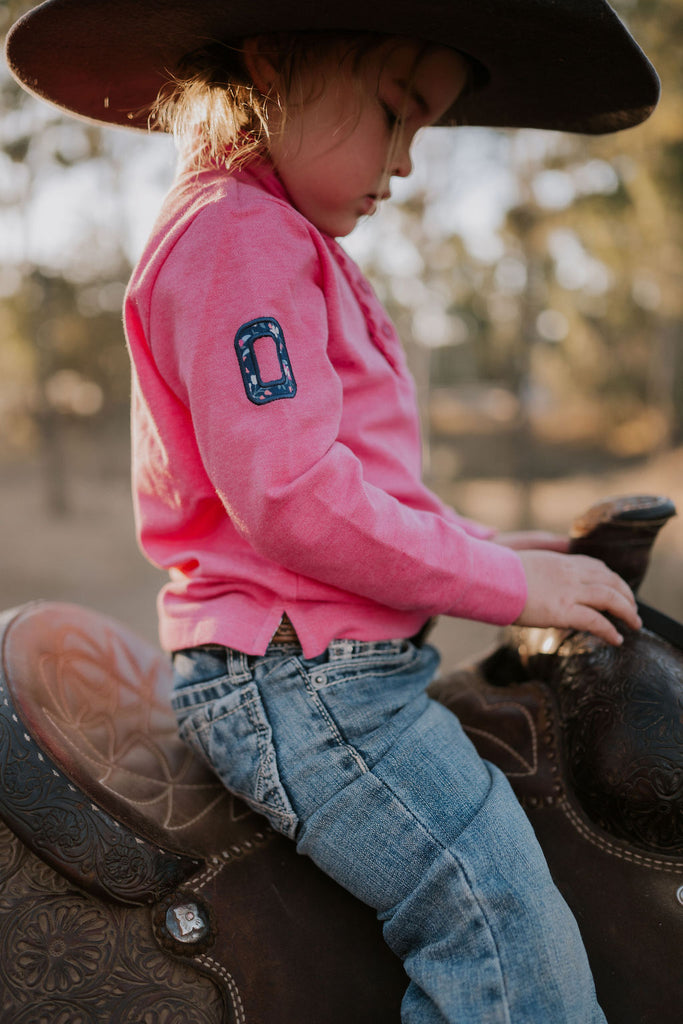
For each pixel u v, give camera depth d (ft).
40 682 2.62
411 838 2.22
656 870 2.32
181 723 2.64
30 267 23.43
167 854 2.32
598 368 39.99
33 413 27.81
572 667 2.65
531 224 19.61
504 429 43.88
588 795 2.41
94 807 2.29
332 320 2.61
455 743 2.44
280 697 2.43
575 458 38.86
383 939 2.31
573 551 2.93
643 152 18.24
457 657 12.71
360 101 2.57
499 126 3.65
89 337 26.09
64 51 2.69
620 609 2.59
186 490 2.63
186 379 2.36
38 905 2.21
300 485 2.21
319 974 2.23
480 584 2.48
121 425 31.32
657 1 17.12
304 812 2.32
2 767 2.28
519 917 2.09
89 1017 2.11
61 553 20.35
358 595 2.52
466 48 2.78
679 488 27.55
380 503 2.37
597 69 2.98
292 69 2.54
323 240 2.58
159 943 2.21
